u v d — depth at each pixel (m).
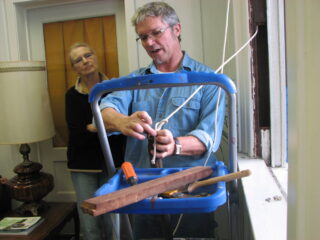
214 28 1.76
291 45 0.39
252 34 1.22
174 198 0.65
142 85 0.69
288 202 0.44
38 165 1.93
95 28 2.16
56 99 2.27
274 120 1.20
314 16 0.35
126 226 0.87
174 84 0.68
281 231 0.64
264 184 0.95
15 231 1.66
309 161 0.37
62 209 1.97
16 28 2.13
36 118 1.88
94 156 1.81
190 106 1.11
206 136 0.92
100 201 0.58
